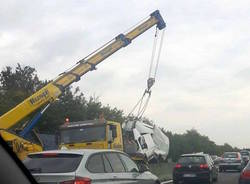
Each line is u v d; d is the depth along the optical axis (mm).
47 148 27891
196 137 113062
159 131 31922
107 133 21141
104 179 10516
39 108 23406
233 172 41875
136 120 28078
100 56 25672
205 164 24781
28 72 60375
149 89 28312
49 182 9688
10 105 47094
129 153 25344
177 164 25219
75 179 9766
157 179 13312
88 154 10531
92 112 61094
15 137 19109
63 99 54094
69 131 21781
